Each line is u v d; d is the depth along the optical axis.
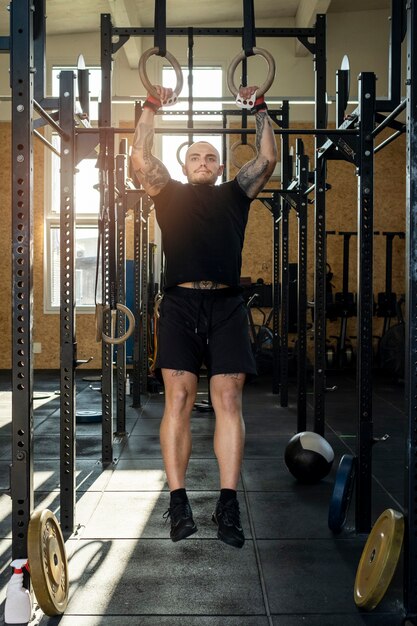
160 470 3.98
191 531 2.05
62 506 2.89
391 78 2.81
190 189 2.31
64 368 2.86
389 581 2.09
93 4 8.38
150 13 8.95
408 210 2.14
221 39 9.51
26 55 2.12
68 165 2.85
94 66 9.50
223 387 2.19
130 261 9.64
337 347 9.05
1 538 2.81
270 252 9.57
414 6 2.12
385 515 2.24
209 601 2.25
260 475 3.88
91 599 2.27
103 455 4.13
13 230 2.12
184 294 2.24
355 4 9.17
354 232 8.71
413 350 2.13
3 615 2.15
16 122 2.12
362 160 2.82
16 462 2.13
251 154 9.52
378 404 6.54
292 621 2.11
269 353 8.64
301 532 2.91
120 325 4.88
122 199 4.65
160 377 2.34
